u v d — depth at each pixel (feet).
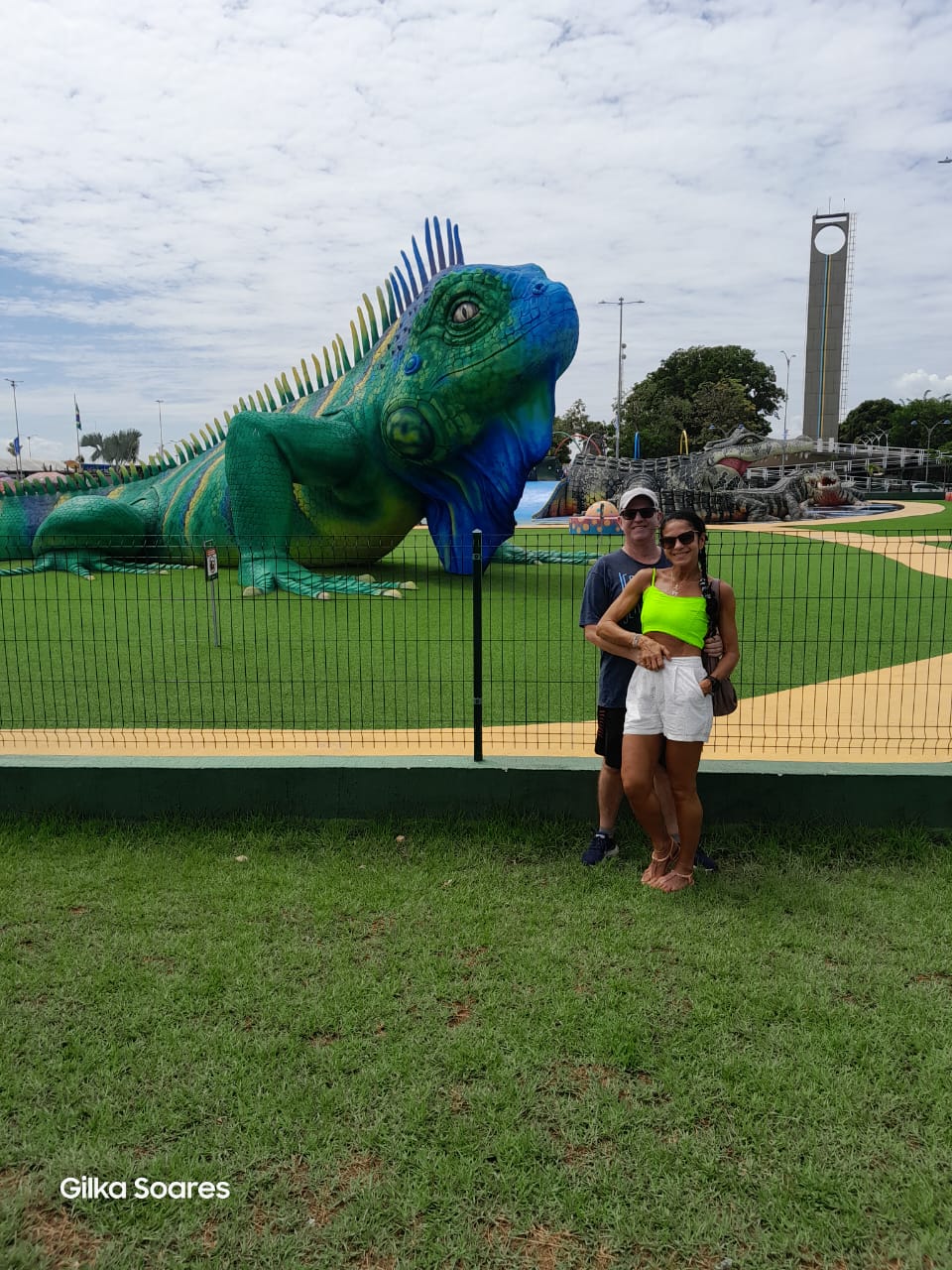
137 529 60.44
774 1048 10.72
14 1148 9.18
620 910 13.99
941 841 16.38
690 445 247.09
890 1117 9.63
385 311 54.08
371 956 12.69
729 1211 8.41
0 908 14.05
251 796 17.25
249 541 49.39
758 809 16.79
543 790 16.96
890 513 143.13
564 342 46.06
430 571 56.59
